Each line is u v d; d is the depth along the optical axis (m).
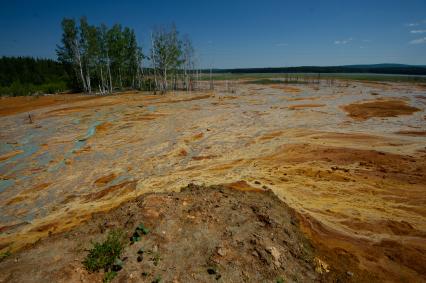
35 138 15.02
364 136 14.30
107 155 12.26
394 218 6.97
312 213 7.14
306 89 41.12
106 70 41.88
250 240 4.87
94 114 21.34
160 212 5.39
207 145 13.35
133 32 40.56
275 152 12.21
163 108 23.73
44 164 11.39
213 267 4.19
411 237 6.17
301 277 4.41
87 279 3.83
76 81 44.25
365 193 8.33
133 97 32.03
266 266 4.36
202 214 5.49
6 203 8.37
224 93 36.78
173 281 3.88
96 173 10.41
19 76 60.31
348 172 9.85
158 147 13.16
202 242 4.71
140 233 4.78
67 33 36.78
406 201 7.82
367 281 4.70
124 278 3.87
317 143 13.27
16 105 28.22
